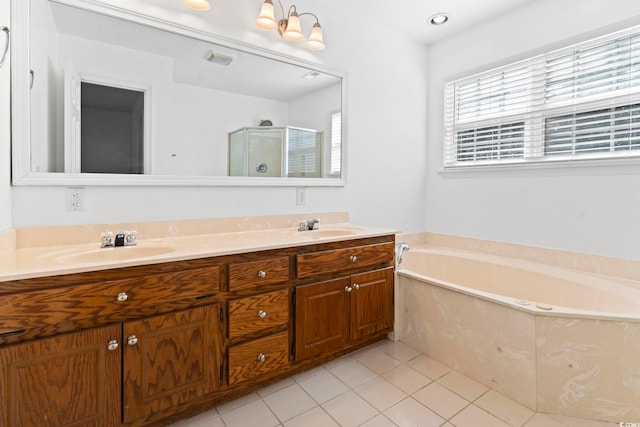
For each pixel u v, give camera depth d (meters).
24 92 1.46
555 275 2.17
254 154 2.15
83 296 1.18
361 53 2.66
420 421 1.48
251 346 1.60
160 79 1.82
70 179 1.57
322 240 1.84
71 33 1.58
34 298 1.10
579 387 1.51
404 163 3.02
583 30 2.17
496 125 2.71
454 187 3.01
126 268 1.26
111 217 1.70
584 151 2.23
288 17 2.12
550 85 2.38
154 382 1.33
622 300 1.78
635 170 2.00
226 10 1.99
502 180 2.66
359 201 2.72
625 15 1.99
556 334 1.53
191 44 1.91
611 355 1.46
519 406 1.59
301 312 1.77
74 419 1.17
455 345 1.92
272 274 1.66
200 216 1.98
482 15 2.62
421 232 3.20
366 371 1.90
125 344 1.26
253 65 2.13
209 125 1.98
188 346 1.41
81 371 1.18
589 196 2.20
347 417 1.51
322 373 1.88
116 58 1.70
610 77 2.09
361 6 2.49
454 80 2.97
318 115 2.44
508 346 1.66
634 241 2.01
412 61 3.04
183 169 1.90
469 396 1.67
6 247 1.36
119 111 1.71
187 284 1.41
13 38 1.42
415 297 2.17
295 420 1.49
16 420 1.07
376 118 2.79
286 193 2.33
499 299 1.72
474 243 2.86
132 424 1.32
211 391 1.49
